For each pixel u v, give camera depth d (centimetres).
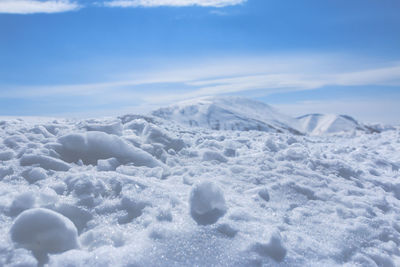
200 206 312
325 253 296
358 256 305
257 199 377
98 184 341
